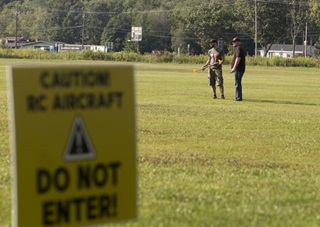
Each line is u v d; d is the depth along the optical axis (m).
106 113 13.52
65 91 13.07
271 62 185.50
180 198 20.97
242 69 60.97
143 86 77.94
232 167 27.16
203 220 18.47
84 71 13.23
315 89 83.88
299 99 67.06
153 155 29.22
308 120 46.50
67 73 13.07
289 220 19.02
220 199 21.03
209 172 25.72
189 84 83.56
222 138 36.12
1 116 41.94
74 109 13.19
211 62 62.34
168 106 52.41
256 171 26.55
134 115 13.77
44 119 12.91
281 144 34.94
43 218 13.08
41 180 12.99
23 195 12.88
